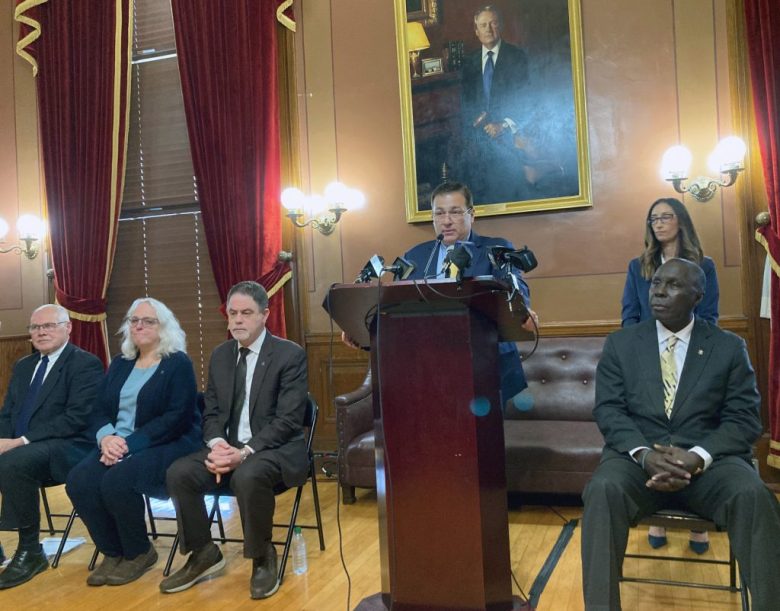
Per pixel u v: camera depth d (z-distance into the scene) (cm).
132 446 286
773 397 364
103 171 506
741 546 194
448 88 439
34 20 518
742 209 383
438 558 200
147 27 525
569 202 414
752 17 377
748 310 381
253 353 297
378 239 457
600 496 206
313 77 473
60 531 354
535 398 393
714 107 392
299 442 286
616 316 408
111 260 514
